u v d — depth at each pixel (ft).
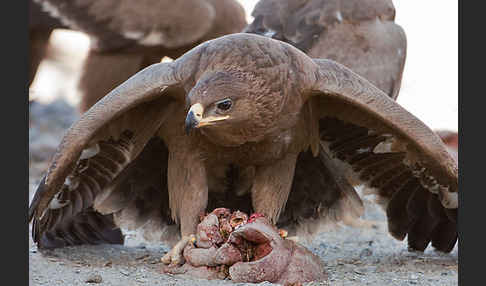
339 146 54.80
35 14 82.23
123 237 59.21
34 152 95.66
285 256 46.68
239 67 45.88
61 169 47.16
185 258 48.83
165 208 56.29
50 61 127.13
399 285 46.73
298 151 51.75
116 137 50.06
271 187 51.57
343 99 48.42
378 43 65.62
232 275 46.19
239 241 47.19
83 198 53.26
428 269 51.31
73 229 56.39
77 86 84.12
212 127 45.91
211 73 45.91
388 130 50.78
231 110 45.34
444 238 56.08
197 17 82.02
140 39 81.97
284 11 66.13
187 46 82.69
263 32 65.62
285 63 46.98
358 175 55.77
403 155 53.16
